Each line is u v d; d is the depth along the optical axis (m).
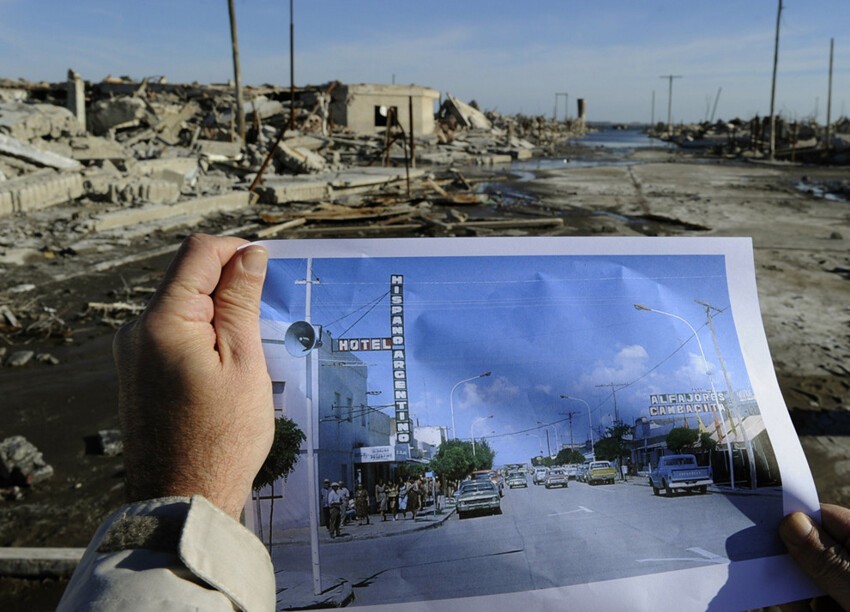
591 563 0.95
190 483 0.75
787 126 45.47
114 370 6.04
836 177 26.25
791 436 1.06
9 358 6.17
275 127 31.47
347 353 0.99
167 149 22.00
